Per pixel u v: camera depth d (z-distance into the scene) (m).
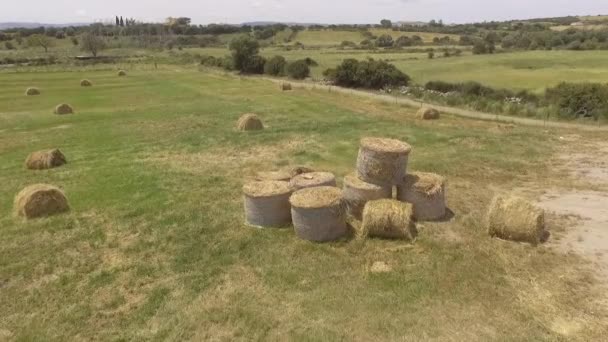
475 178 15.36
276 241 10.59
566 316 7.80
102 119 28.64
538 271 9.18
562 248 10.14
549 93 36.84
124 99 37.66
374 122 25.34
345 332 7.45
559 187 14.46
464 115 29.66
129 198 13.85
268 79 59.12
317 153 18.81
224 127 24.70
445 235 10.69
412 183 11.43
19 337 7.64
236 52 69.50
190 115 29.00
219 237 10.90
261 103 33.66
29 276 9.52
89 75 57.25
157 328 7.71
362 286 8.73
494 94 41.22
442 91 45.38
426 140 20.66
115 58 84.06
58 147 21.59
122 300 8.55
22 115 30.47
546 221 11.59
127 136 23.33
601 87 31.02
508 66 64.25
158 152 19.77
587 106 29.70
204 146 20.52
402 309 8.01
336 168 16.70
